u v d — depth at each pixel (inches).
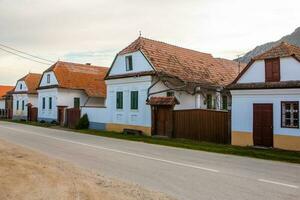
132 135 1059.3
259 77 818.8
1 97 2576.3
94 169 474.9
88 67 1925.4
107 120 1259.2
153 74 1082.7
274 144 781.3
